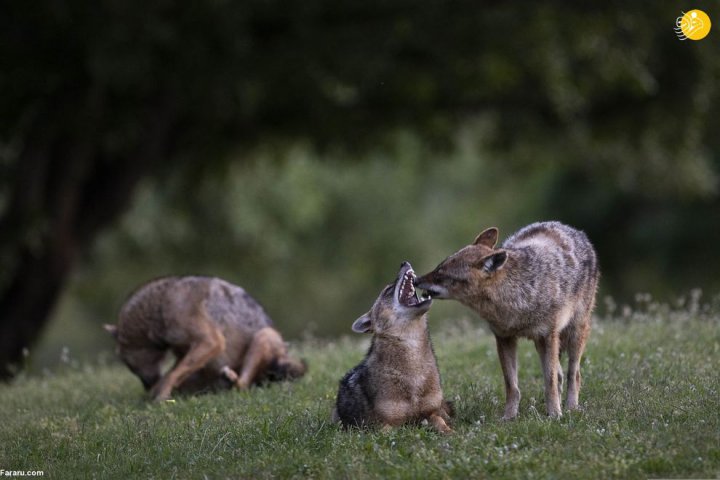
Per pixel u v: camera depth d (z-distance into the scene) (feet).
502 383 33.24
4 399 39.58
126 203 65.31
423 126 70.08
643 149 76.69
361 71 59.31
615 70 63.77
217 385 37.65
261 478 24.61
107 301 106.32
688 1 65.05
